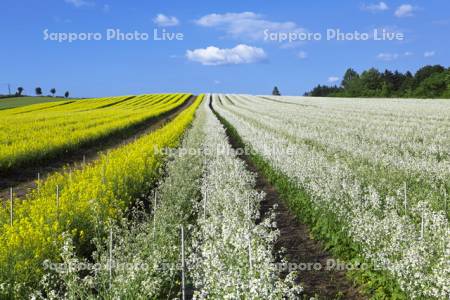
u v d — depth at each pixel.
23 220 8.98
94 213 9.73
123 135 34.50
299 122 35.78
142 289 6.51
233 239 7.52
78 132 28.66
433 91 97.06
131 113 50.03
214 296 6.32
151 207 12.73
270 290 5.97
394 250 7.91
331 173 13.39
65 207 9.93
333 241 10.33
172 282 7.30
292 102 76.50
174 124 37.03
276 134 27.66
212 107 69.62
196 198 12.30
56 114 49.34
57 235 8.63
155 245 8.12
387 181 13.91
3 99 104.50
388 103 63.84
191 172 15.92
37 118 41.53
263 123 35.94
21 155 20.17
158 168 18.02
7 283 6.95
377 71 124.06
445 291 6.48
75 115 46.59
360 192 11.45
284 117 41.66
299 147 20.36
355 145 20.62
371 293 8.14
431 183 13.92
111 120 40.41
